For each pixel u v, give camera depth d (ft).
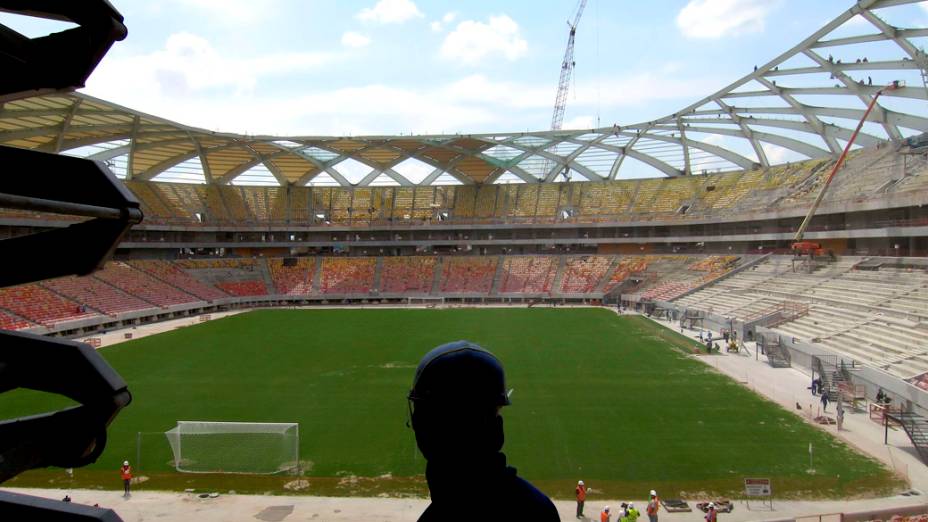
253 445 86.33
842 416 92.73
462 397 7.97
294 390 118.93
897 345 122.93
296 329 206.28
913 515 63.77
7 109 180.65
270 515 65.92
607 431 93.04
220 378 129.59
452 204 344.28
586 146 307.37
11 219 197.36
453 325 213.87
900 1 145.89
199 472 77.25
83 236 9.34
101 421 9.23
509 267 318.86
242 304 284.61
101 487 73.00
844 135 230.27
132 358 152.87
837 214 220.02
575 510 67.15
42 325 175.94
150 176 302.04
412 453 84.12
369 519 65.10
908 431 83.05
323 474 77.00
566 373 133.08
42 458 9.11
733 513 65.31
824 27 167.63
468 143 292.61
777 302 189.78
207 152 286.46
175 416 101.40
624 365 141.69
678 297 245.65
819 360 123.24
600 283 296.30
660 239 303.07
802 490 70.90
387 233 334.03
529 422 97.86
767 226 260.01
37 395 113.50
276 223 322.96
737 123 256.11
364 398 112.78
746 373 132.98
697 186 314.76
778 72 201.57
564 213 328.49
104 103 194.70
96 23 8.88
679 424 96.32
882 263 185.68
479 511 7.66
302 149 295.48
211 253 318.45
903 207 181.98
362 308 277.23
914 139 194.80
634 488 72.43
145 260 279.69
